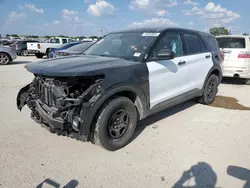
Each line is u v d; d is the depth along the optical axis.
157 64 3.95
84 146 3.66
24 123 4.49
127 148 3.61
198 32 5.46
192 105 5.80
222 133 4.16
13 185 2.72
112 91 3.21
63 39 22.80
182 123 4.62
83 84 3.18
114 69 3.29
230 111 5.38
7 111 5.14
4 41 30.48
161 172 3.00
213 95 5.93
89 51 4.76
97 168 3.09
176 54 4.56
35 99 3.74
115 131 3.47
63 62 3.54
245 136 4.05
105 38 5.01
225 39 8.23
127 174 2.96
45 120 3.30
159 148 3.62
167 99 4.31
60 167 3.10
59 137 3.94
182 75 4.60
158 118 4.89
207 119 4.85
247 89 7.82
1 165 3.10
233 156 3.39
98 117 3.24
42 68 3.29
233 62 7.96
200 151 3.53
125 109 3.52
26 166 3.10
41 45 20.25
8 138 3.86
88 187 2.71
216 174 2.96
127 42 4.36
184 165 3.16
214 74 5.89
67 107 3.02
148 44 4.05
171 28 4.58
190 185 2.74
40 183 2.77
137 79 3.55
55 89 3.12
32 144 3.69
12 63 15.34
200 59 5.14
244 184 2.76
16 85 7.83
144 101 3.78
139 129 4.32
